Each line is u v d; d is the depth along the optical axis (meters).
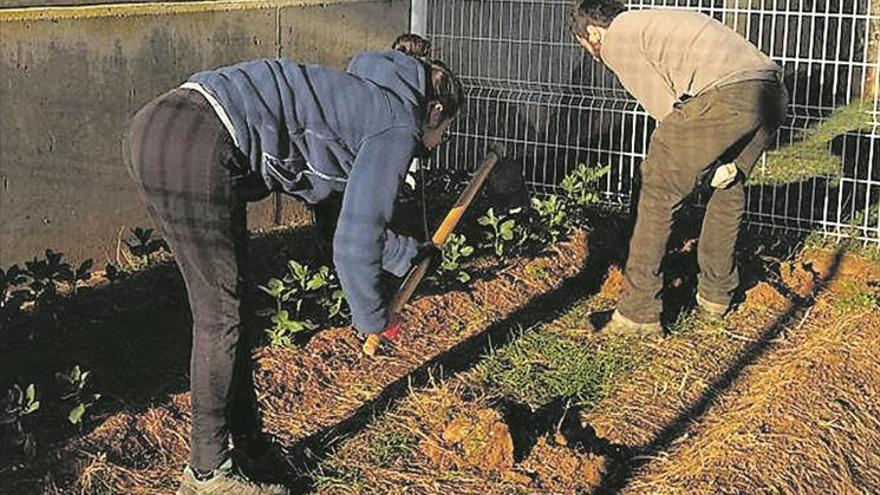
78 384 4.83
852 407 5.40
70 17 6.32
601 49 6.12
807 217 8.44
